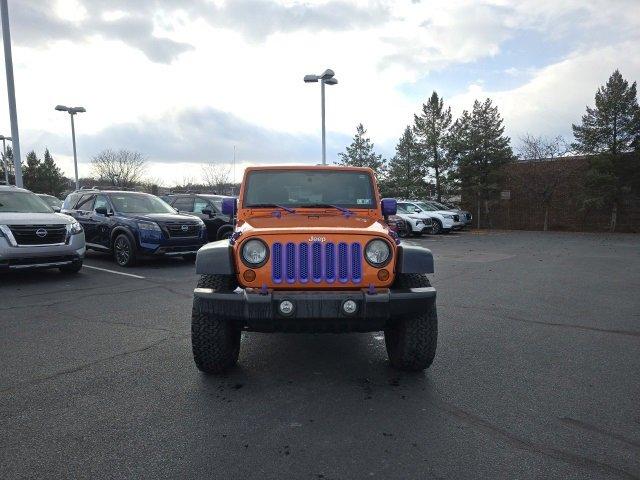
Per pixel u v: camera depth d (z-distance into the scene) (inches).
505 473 105.8
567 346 200.2
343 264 149.7
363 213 196.7
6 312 256.5
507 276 394.6
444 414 135.5
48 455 112.9
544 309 269.9
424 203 993.5
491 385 157.2
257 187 201.2
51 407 139.1
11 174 1927.9
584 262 493.0
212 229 542.6
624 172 1015.0
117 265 441.7
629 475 105.3
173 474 104.9
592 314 257.9
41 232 345.4
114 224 437.4
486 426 128.3
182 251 438.9
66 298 293.4
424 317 158.7
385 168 1322.6
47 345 198.5
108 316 248.5
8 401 143.2
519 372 169.3
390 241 151.3
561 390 153.0
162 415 134.2
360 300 143.5
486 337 213.3
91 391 150.9
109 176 1932.8
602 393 150.6
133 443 118.6
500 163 1147.3
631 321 242.4
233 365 169.8
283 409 138.4
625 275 400.8
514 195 1192.2
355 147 1306.6
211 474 105.0
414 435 123.2
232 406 140.3
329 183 203.6
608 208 1058.7
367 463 109.9
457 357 185.6
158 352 190.1
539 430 126.1
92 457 112.0
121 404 141.3
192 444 118.2
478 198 1185.4
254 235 149.9
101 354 187.3
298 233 149.6
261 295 142.2
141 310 262.1
